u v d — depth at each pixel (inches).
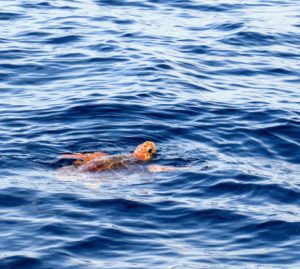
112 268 1177.4
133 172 1530.5
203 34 2608.3
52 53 2352.4
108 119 1836.9
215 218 1359.5
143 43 2479.1
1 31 2541.8
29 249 1225.4
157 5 2972.4
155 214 1366.9
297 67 2331.4
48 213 1350.9
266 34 2613.2
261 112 1919.3
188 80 2156.7
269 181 1518.2
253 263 1210.6
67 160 1590.8
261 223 1343.5
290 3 3058.6
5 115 1845.5
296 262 1216.2
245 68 2299.5
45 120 1820.9
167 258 1216.2
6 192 1422.2
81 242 1255.5
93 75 2172.7
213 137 1758.1
